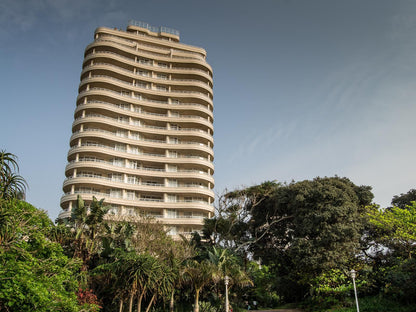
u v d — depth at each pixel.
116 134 64.38
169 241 37.19
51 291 14.94
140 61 73.50
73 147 60.41
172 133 67.62
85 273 25.47
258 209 46.75
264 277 44.56
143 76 70.62
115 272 24.72
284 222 43.75
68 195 55.94
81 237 29.41
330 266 31.92
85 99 64.38
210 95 77.12
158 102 70.06
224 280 27.98
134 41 75.38
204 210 63.50
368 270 32.59
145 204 60.12
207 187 67.38
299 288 39.75
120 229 32.97
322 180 39.12
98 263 28.89
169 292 26.98
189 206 62.09
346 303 30.70
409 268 29.11
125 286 24.11
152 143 65.44
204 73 75.75
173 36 81.69
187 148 67.00
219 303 29.91
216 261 29.55
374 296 31.34
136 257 24.30
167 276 25.14
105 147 60.84
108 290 27.45
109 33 73.19
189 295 30.95
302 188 38.03
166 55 76.25
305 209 36.22
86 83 65.56
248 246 43.75
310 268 33.50
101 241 32.28
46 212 18.84
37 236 17.11
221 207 46.81
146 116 67.19
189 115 72.44
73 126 62.59
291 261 39.53
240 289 34.22
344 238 32.91
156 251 33.09
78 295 23.12
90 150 59.50
